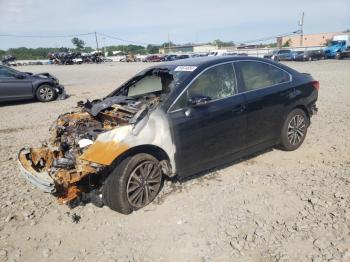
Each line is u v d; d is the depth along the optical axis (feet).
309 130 23.82
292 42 289.33
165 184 16.11
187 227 12.82
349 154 18.97
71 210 14.58
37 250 12.20
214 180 16.47
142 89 18.98
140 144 13.60
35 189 16.85
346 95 36.94
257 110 17.12
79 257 11.67
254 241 11.74
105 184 13.91
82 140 13.60
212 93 15.79
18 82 41.91
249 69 17.43
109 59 222.28
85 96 47.16
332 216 12.82
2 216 14.47
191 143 15.01
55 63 184.96
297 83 19.29
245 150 17.34
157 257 11.35
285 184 15.65
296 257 10.84
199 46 338.75
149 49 383.45
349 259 10.56
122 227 13.16
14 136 26.71
